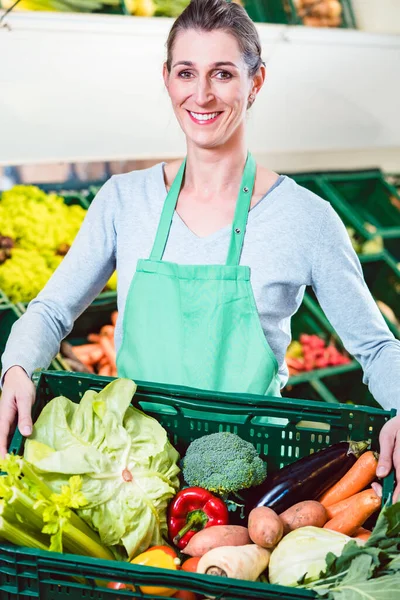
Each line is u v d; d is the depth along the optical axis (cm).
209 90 183
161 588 142
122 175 211
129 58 292
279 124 335
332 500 166
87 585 139
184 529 162
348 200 415
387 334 196
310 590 130
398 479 158
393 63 353
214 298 190
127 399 168
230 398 170
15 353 184
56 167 351
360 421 169
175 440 180
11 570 143
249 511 170
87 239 205
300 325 380
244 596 132
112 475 159
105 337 350
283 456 178
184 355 192
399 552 143
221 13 180
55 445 162
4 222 345
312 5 332
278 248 193
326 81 340
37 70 278
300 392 357
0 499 152
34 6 284
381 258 392
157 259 196
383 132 362
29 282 338
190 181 201
